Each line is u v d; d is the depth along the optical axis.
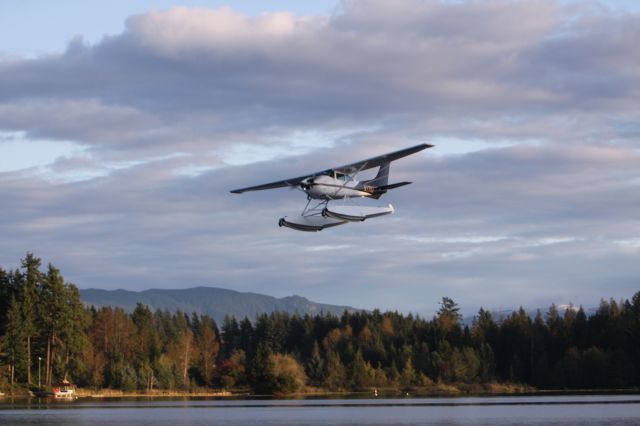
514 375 152.75
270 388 126.56
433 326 176.25
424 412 80.19
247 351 198.50
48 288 128.50
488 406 89.06
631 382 140.25
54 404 99.88
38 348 129.38
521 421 67.94
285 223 62.53
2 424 68.62
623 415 73.06
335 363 149.75
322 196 61.22
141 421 71.38
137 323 175.75
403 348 160.88
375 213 64.19
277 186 64.69
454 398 112.69
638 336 147.38
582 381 142.62
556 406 87.44
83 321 131.75
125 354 149.50
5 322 129.12
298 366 150.62
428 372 153.88
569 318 163.38
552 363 154.88
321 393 138.88
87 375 133.62
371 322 188.12
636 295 156.00
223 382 143.62
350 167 61.12
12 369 123.25
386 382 147.38
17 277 134.12
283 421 70.44
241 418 73.94
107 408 90.31
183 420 72.12
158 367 140.00
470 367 151.75
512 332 164.12
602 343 153.88
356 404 96.94
